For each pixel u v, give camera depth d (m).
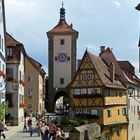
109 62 79.62
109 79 71.12
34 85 96.69
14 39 68.25
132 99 81.81
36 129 56.12
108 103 67.56
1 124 40.50
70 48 109.81
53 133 41.62
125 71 84.88
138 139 86.62
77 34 109.88
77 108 67.25
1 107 45.06
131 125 80.25
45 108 120.69
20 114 69.44
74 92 67.69
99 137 52.03
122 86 76.06
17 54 66.88
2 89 52.19
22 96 73.94
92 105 66.38
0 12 54.19
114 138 70.19
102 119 65.62
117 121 71.94
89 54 67.69
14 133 51.94
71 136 43.62
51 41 110.12
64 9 113.12
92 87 66.69
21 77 71.06
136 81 89.56
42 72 108.81
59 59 109.75
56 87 109.06
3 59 57.69
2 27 56.12
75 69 109.69
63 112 99.12
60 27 111.31
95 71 66.69
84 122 61.31
